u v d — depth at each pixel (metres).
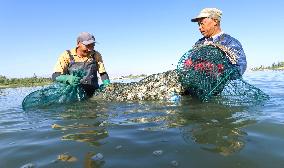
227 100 5.83
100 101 6.78
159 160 2.79
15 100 9.07
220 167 2.60
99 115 5.02
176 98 6.34
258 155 2.81
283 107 5.00
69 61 7.50
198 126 3.87
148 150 3.05
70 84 6.94
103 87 7.35
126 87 7.04
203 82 6.05
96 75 7.63
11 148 3.39
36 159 2.98
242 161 2.69
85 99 7.17
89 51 7.43
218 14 6.67
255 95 6.04
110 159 2.86
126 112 5.16
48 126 4.39
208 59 6.04
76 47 7.50
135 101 6.53
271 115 4.34
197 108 5.14
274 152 2.87
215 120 4.16
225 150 2.96
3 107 6.96
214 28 6.68
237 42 6.45
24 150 3.28
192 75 6.22
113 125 4.19
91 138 3.58
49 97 6.78
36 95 6.74
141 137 3.51
